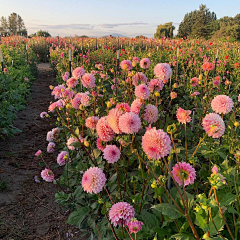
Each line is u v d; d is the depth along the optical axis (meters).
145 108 2.19
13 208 2.98
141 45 19.31
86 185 1.65
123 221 1.49
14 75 7.54
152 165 2.01
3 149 4.45
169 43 17.44
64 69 9.46
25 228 2.68
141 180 2.05
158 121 2.75
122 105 2.01
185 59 10.20
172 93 2.83
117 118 1.77
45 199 3.18
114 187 2.26
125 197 2.19
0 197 3.15
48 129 5.55
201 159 2.85
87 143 2.16
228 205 1.55
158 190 1.61
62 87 3.29
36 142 4.86
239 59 9.69
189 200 1.76
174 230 1.82
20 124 5.76
